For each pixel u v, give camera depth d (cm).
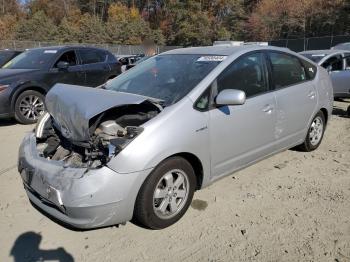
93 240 355
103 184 320
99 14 7962
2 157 588
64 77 905
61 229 374
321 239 348
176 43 6134
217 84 401
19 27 6038
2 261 331
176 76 425
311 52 1086
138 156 330
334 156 555
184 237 356
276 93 467
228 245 343
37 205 369
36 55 930
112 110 371
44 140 420
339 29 4325
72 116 348
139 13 7162
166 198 363
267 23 5031
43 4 7344
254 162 456
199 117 375
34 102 840
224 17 6056
